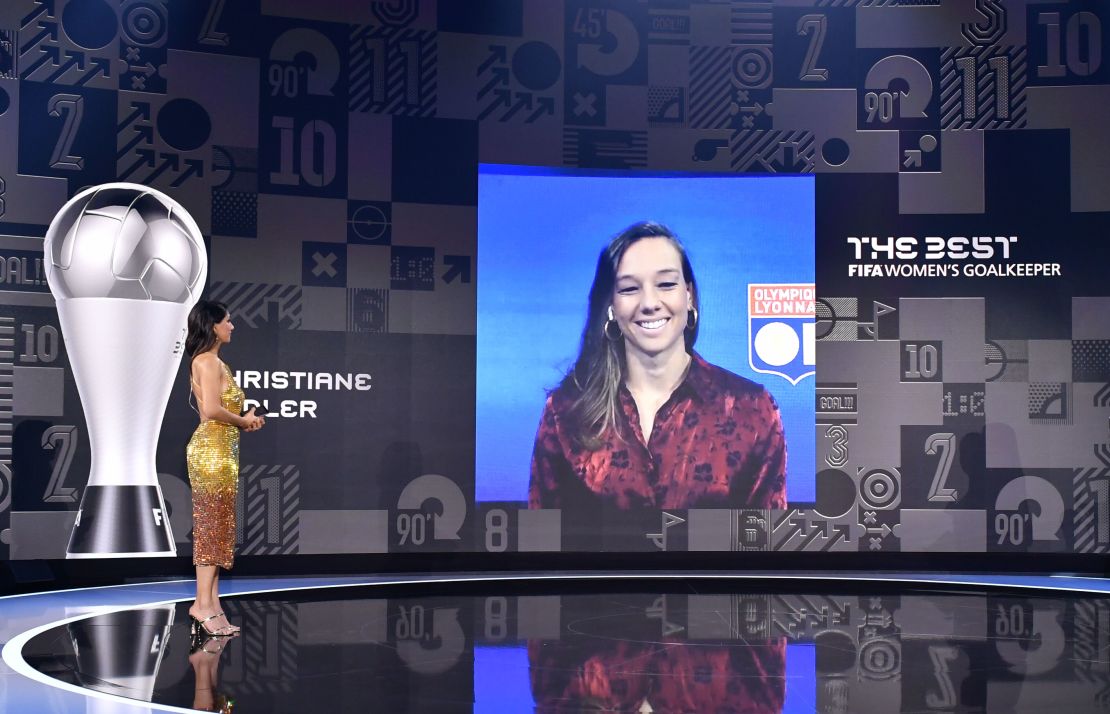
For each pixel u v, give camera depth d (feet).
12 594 18.19
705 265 22.48
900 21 22.44
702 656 12.34
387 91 21.81
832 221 22.49
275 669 11.39
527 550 22.06
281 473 21.07
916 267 22.41
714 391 22.39
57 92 19.81
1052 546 22.02
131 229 18.88
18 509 19.20
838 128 22.59
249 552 20.86
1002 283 22.27
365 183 21.66
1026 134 22.33
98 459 19.06
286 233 21.20
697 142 22.48
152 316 18.97
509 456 22.08
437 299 21.95
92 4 20.10
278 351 21.09
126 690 10.25
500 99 22.26
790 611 16.26
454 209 22.07
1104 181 22.12
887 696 10.17
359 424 21.52
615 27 22.57
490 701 9.88
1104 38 22.21
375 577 20.90
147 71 20.42
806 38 22.50
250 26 21.09
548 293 22.29
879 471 22.29
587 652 12.61
